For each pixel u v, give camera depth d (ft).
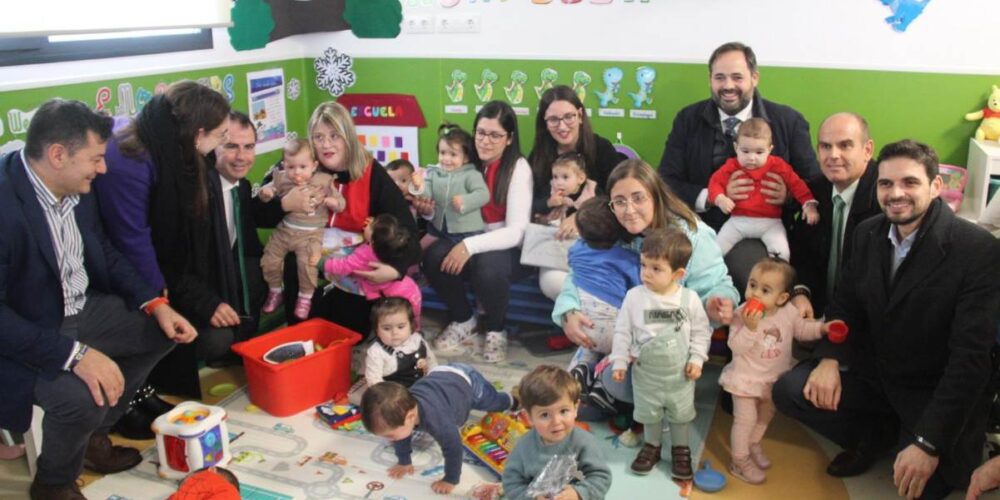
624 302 7.97
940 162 10.60
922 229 7.12
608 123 11.96
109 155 7.95
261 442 8.55
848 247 8.99
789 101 11.00
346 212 10.44
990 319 6.75
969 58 10.13
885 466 8.18
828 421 7.95
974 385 6.71
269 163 12.75
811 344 9.66
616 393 8.36
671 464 8.08
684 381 7.73
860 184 8.91
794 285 8.61
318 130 10.14
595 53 11.71
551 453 6.68
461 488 7.74
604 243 8.86
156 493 7.67
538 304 11.19
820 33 10.64
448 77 12.62
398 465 7.97
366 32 12.87
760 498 7.68
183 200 8.34
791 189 9.74
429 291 12.11
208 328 8.93
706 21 11.07
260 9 12.04
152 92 10.25
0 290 6.73
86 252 7.63
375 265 9.98
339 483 7.82
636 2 11.32
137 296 7.95
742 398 7.98
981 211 9.71
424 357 9.30
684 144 10.78
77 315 7.57
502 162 10.94
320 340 10.07
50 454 7.07
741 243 9.98
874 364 7.87
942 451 6.82
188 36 10.77
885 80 10.52
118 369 7.09
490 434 8.40
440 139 11.12
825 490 7.81
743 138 9.67
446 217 11.04
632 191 8.36
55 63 8.97
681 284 8.51
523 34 12.04
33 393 6.77
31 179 6.86
